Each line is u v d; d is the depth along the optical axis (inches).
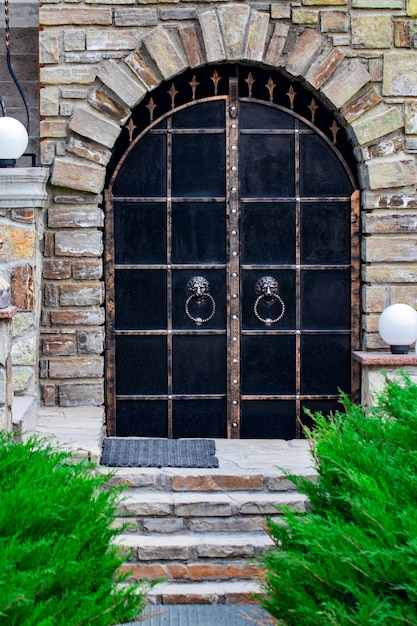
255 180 311.4
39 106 317.1
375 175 302.0
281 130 310.7
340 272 314.0
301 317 314.7
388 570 134.9
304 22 299.6
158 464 265.9
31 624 129.0
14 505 146.3
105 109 299.1
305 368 315.9
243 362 315.3
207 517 248.2
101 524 159.9
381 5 299.6
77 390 305.6
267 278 311.6
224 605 232.4
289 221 312.5
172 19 298.7
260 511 248.4
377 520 141.3
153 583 171.2
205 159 310.7
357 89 300.2
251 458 278.5
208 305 313.9
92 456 251.3
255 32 297.3
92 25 298.8
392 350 299.0
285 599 154.3
